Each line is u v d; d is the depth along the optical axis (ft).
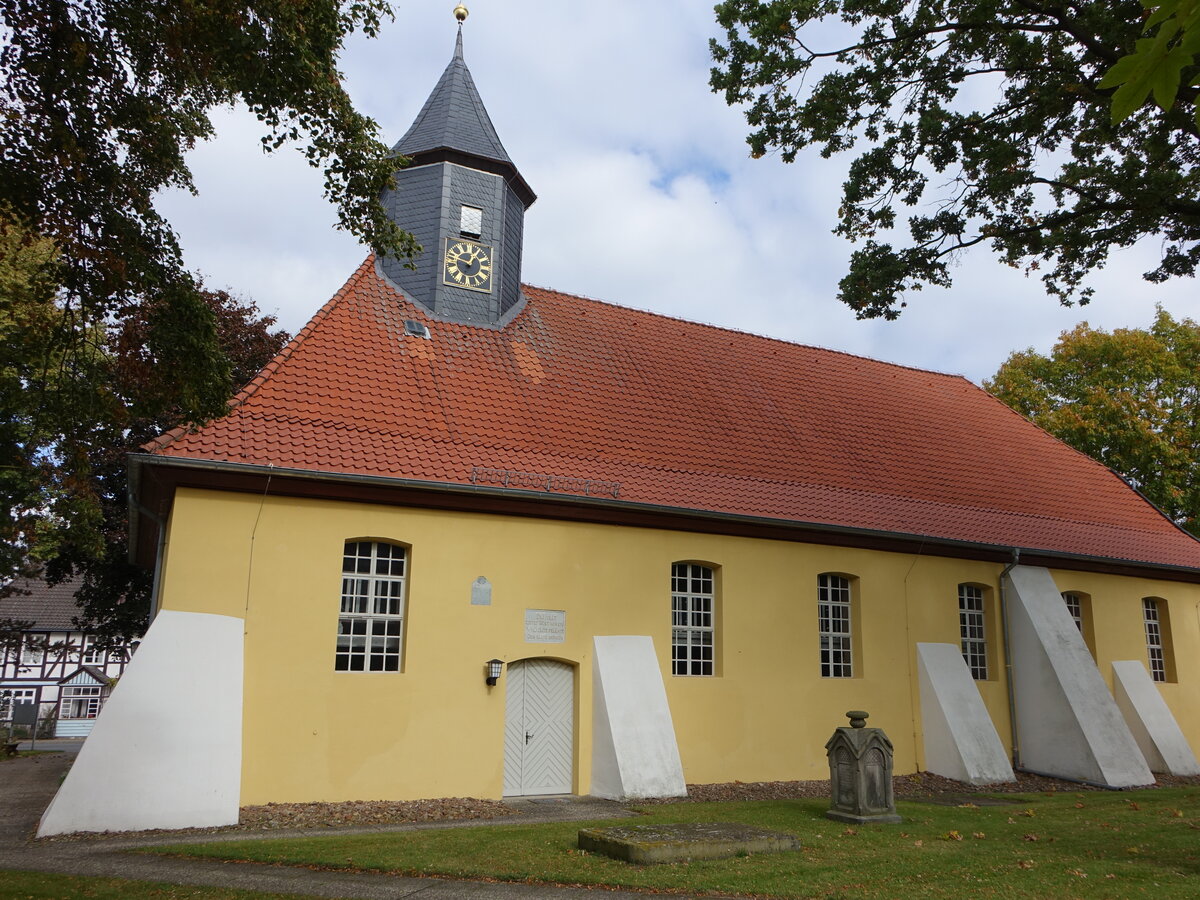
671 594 53.47
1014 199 47.01
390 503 45.34
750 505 55.57
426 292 59.21
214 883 25.89
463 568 46.57
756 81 46.16
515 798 45.96
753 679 54.39
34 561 79.05
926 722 59.88
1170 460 102.32
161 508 45.37
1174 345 109.29
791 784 53.21
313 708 41.91
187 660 38.47
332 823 37.09
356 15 31.09
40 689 138.00
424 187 61.46
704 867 28.58
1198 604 77.92
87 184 30.25
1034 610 64.64
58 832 33.58
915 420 77.00
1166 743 67.15
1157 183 42.24
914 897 25.64
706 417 62.90
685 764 51.08
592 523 50.80
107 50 29.66
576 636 49.01
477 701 45.55
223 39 28.60
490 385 55.11
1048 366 115.03
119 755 35.40
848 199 48.24
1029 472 77.56
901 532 60.08
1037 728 62.75
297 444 43.98
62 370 33.50
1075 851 33.27
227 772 37.14
